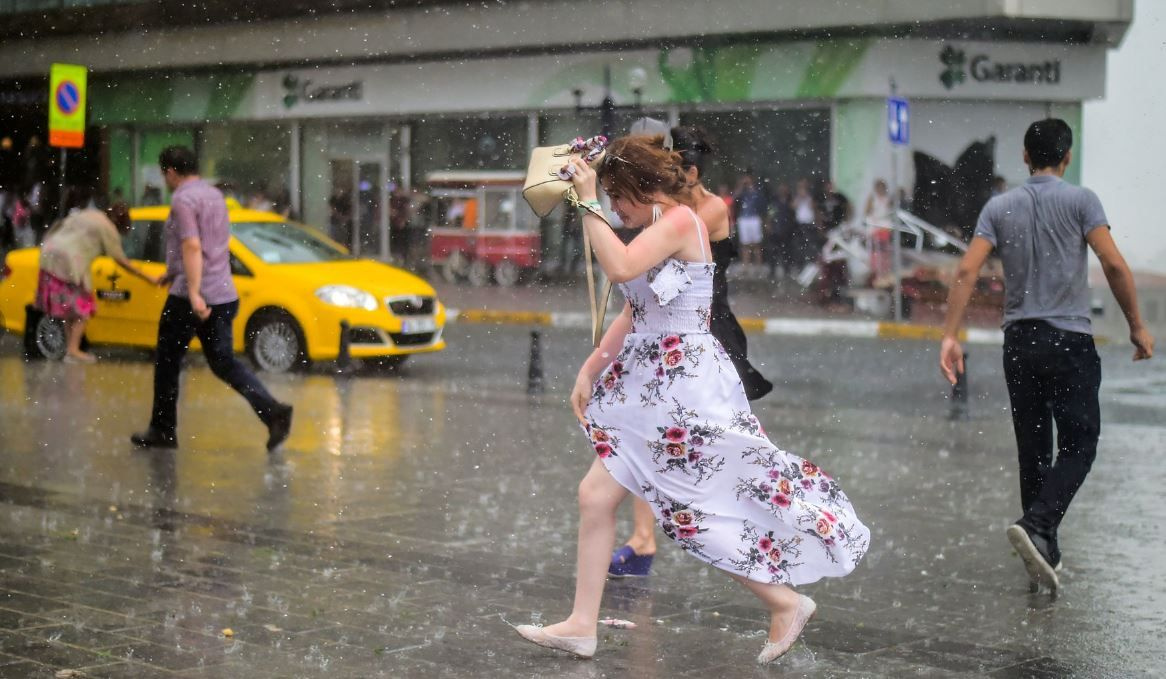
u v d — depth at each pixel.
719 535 5.90
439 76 39.03
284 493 10.14
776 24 32.62
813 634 6.53
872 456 12.38
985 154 33.62
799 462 6.05
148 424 13.55
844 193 32.91
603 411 6.06
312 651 6.06
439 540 8.58
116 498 9.80
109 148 45.28
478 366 20.19
